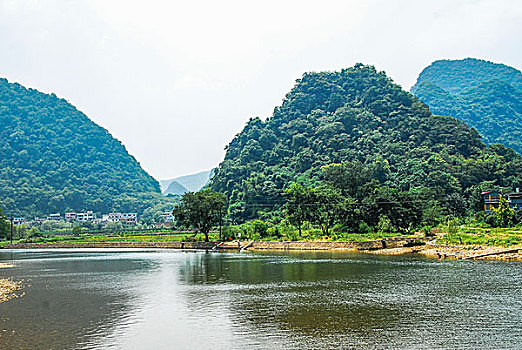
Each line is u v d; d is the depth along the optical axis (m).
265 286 61.34
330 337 37.25
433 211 145.00
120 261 102.19
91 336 38.38
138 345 35.97
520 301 48.88
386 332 38.34
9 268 89.94
